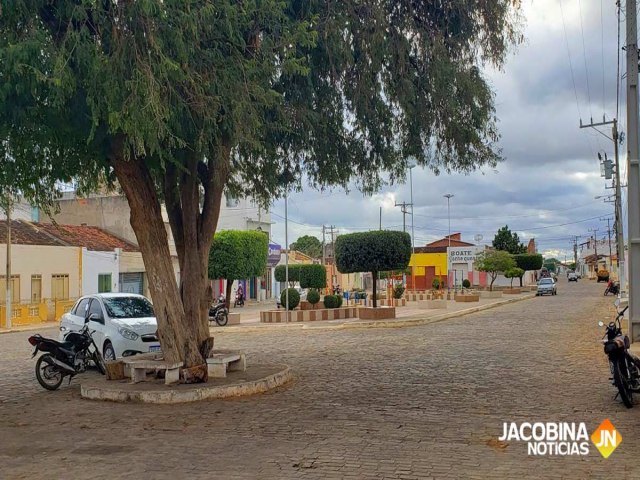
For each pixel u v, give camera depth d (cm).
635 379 908
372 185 1342
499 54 1102
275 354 1617
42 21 848
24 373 1395
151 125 767
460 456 656
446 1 1064
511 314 3155
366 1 1038
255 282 5875
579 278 13162
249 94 888
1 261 3209
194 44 841
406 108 1094
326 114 1175
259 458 661
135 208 1049
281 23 969
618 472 602
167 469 631
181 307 1080
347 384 1123
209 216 1159
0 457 698
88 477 613
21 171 1024
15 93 802
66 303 3478
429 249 7944
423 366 1337
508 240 8156
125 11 805
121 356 1329
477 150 1188
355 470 612
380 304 3838
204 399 998
